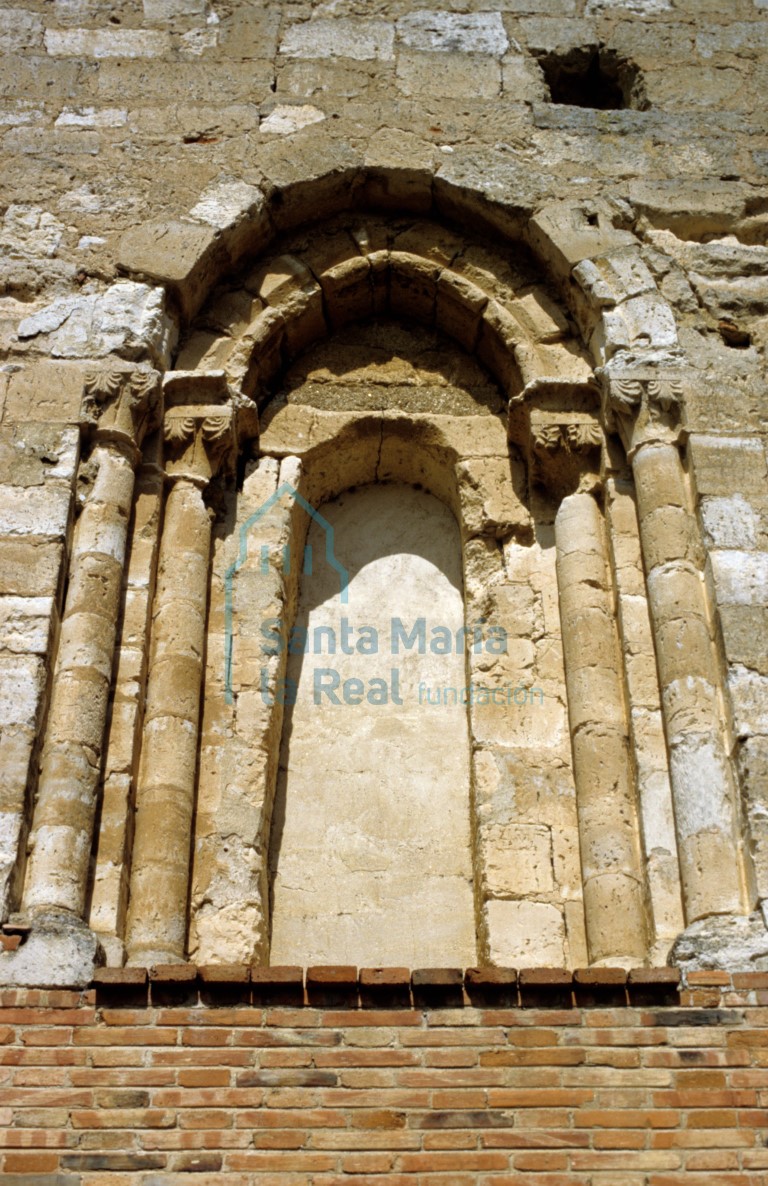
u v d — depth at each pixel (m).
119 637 8.92
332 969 7.32
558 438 9.84
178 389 9.88
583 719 8.88
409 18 11.67
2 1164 6.69
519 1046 7.15
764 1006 7.32
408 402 10.71
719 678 8.59
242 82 11.23
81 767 8.17
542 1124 6.89
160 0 11.72
